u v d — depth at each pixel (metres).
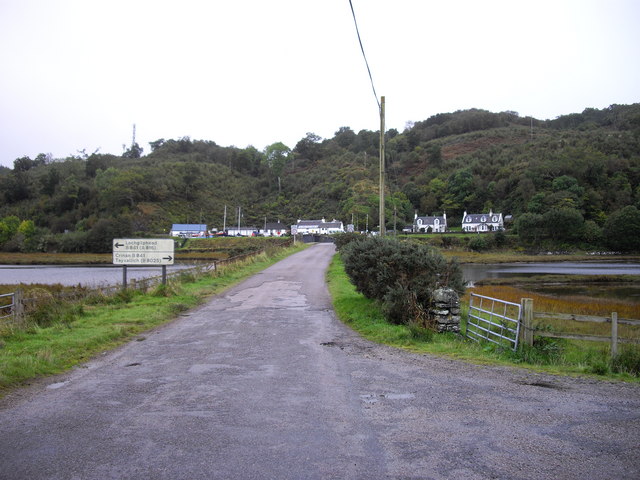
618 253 86.31
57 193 116.44
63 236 84.69
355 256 13.66
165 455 4.06
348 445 4.27
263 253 36.34
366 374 6.98
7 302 16.78
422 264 11.46
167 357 8.25
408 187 140.38
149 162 162.75
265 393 6.00
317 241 90.00
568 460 3.93
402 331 10.01
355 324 11.61
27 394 5.97
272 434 4.55
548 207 101.56
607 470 3.74
